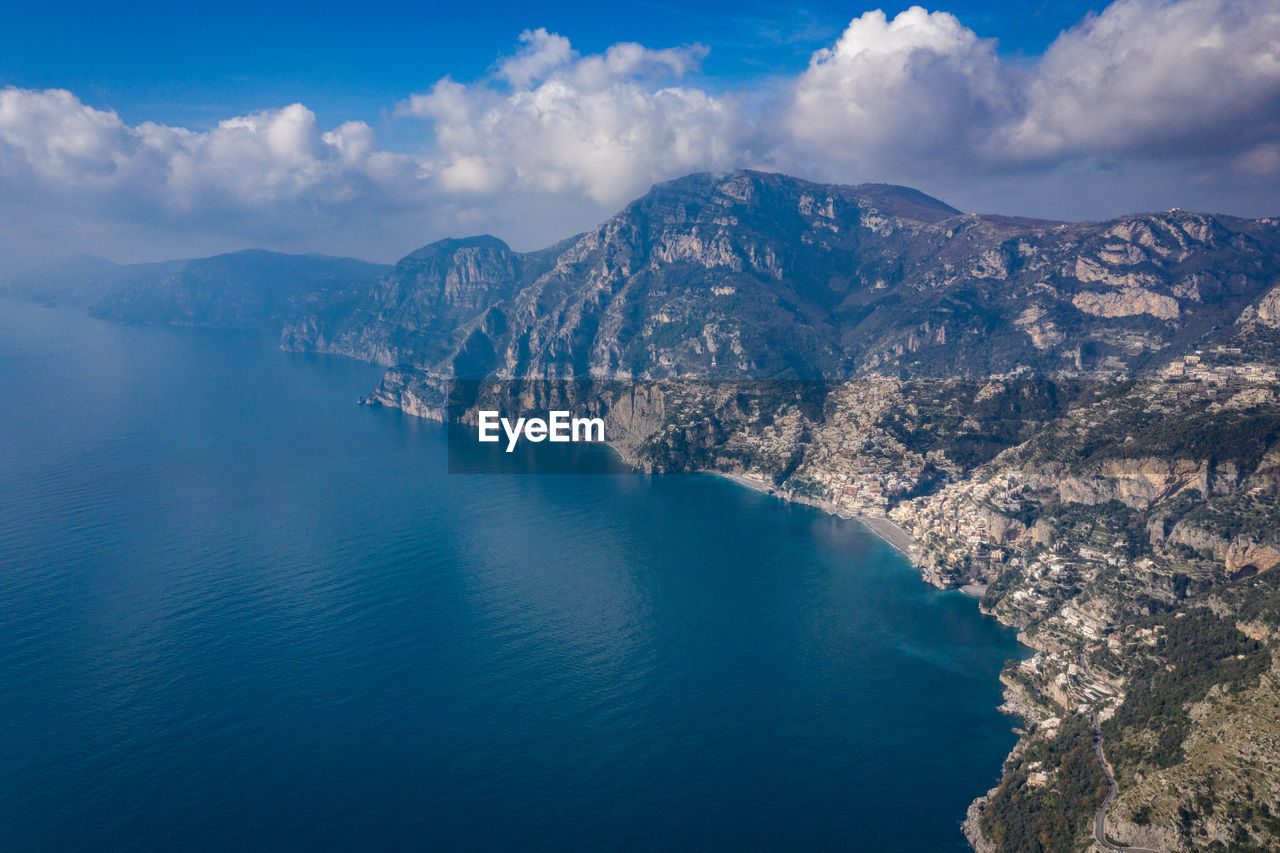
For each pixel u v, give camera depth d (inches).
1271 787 7322.8
